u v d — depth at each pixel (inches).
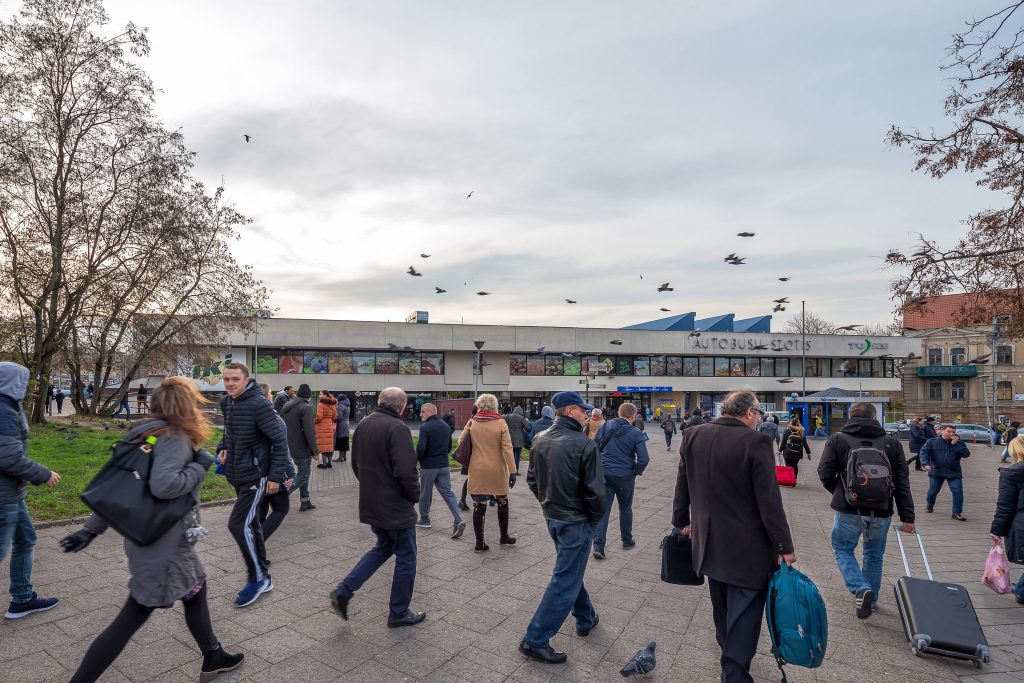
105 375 971.3
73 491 308.7
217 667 132.7
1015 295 300.7
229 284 944.3
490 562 231.8
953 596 158.2
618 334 1863.9
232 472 181.5
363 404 1668.3
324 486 418.9
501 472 249.3
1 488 144.9
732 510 121.6
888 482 173.3
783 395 2026.3
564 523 146.9
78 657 141.3
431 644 154.3
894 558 251.0
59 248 690.8
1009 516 186.7
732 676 115.3
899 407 2298.2
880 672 142.6
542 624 145.0
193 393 124.6
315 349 1616.6
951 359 2009.1
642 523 317.7
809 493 445.7
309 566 220.7
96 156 725.9
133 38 728.3
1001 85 280.7
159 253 797.2
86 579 197.2
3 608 168.4
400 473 157.2
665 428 853.8
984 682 137.8
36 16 676.1
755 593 119.6
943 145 309.3
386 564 226.2
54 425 689.0
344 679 134.3
